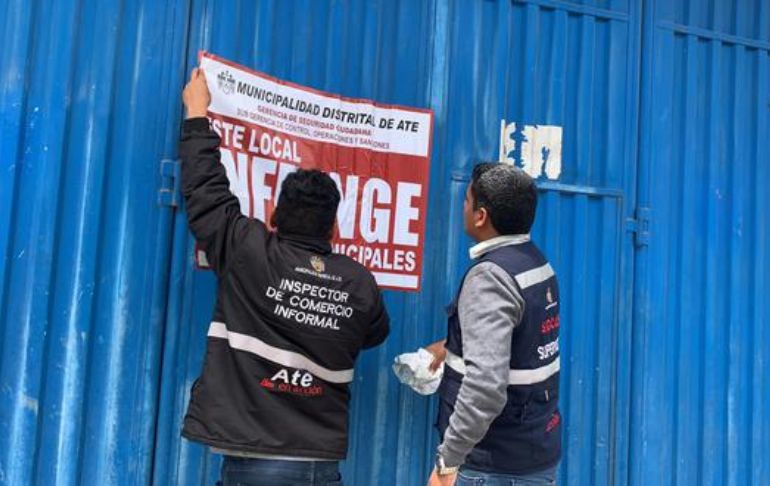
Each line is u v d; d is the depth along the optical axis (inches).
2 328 84.0
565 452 105.0
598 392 107.5
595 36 111.6
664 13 115.6
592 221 109.8
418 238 97.4
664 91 114.7
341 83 97.8
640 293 111.0
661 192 113.5
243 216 78.1
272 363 74.1
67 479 84.7
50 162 86.0
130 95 89.0
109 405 86.7
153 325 88.6
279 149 90.7
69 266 86.2
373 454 96.7
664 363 112.0
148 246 88.7
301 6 96.6
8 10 85.7
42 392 84.7
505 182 79.0
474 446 76.7
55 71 86.7
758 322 118.6
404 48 101.3
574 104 109.4
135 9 89.7
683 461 112.0
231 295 75.4
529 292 76.7
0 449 83.0
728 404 115.4
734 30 120.3
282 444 73.0
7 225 84.5
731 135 118.9
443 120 102.2
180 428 89.0
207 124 80.4
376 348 97.6
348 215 94.9
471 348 72.4
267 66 94.5
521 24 107.7
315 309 75.5
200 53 84.0
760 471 116.6
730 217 117.9
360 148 95.8
